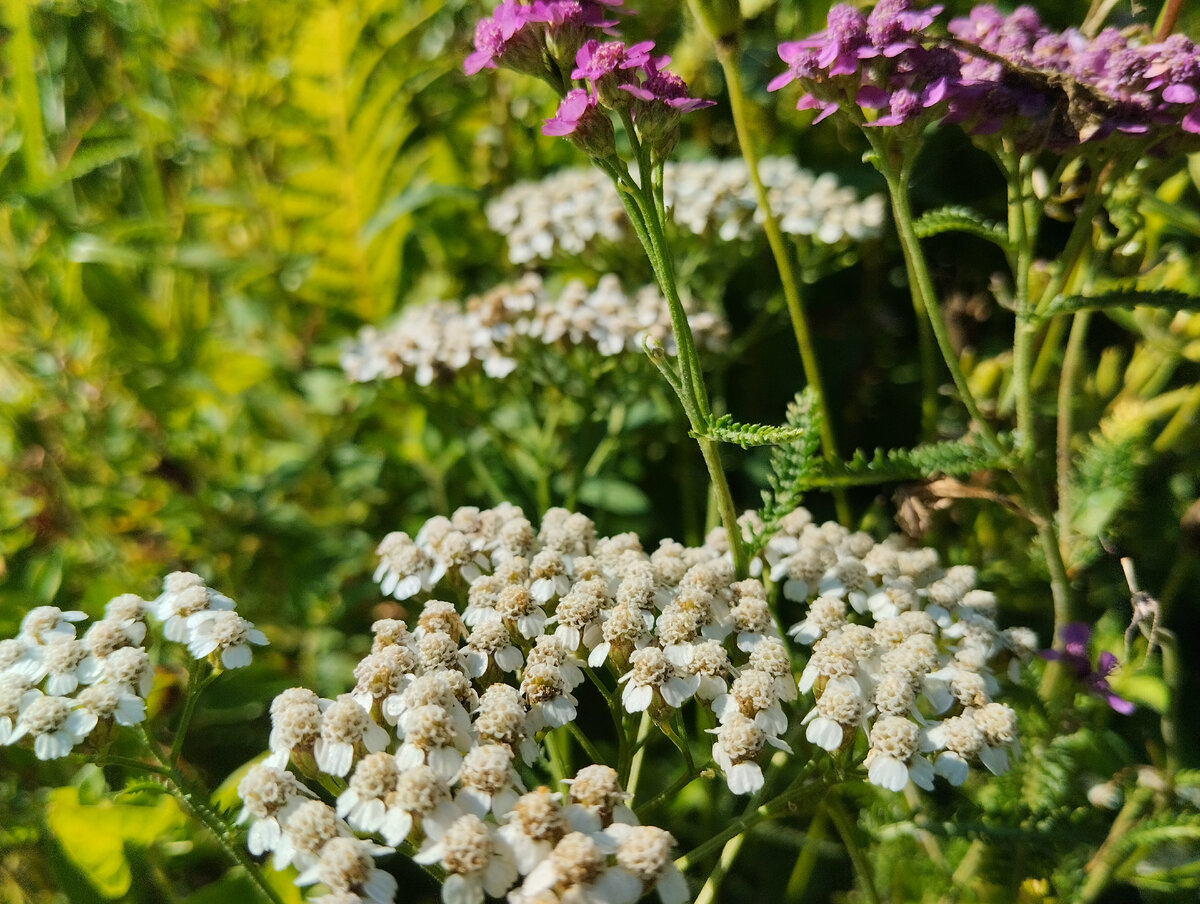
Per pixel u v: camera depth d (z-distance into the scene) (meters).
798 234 0.19
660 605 0.12
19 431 0.19
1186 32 0.15
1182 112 0.11
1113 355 0.16
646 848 0.09
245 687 0.17
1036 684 0.14
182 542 0.19
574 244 0.19
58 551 0.17
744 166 0.19
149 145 0.22
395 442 0.19
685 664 0.11
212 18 0.21
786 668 0.11
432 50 0.22
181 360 0.20
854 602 0.13
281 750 0.10
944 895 0.14
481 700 0.11
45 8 0.21
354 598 0.18
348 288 0.22
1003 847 0.13
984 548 0.16
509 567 0.12
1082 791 0.14
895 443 0.19
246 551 0.19
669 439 0.18
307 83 0.20
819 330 0.20
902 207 0.12
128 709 0.11
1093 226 0.14
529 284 0.18
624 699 0.11
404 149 0.23
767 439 0.11
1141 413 0.14
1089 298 0.12
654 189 0.11
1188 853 0.13
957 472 0.13
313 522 0.19
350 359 0.18
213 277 0.22
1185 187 0.16
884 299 0.20
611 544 0.13
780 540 0.14
